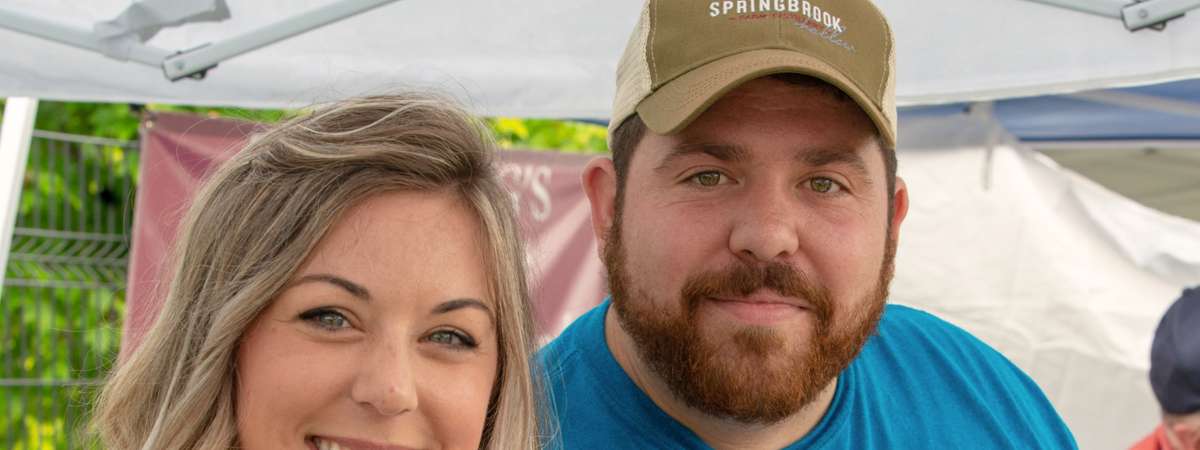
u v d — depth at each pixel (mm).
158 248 3641
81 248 4363
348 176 1312
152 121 3742
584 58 2225
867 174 1653
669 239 1606
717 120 1582
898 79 2189
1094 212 3678
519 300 1505
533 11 2182
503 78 2234
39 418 4414
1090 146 3852
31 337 5000
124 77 2127
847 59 1639
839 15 1677
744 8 1652
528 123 6449
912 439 1980
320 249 1298
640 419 1746
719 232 1587
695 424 1730
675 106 1581
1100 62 2012
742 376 1596
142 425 1418
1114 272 3637
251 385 1310
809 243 1608
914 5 2115
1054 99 3494
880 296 1736
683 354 1615
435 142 1376
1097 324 3602
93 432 1604
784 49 1612
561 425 1779
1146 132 3752
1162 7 1890
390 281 1295
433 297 1316
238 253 1347
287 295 1299
